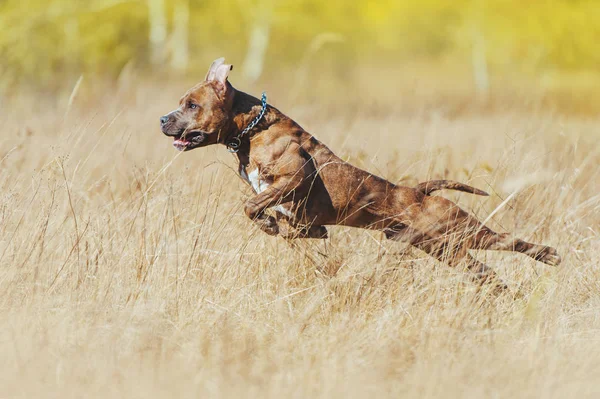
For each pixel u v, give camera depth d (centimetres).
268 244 1132
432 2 6294
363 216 1103
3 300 960
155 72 4488
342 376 816
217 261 1062
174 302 977
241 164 1095
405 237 1108
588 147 1806
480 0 5991
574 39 5953
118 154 1589
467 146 1802
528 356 870
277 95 3791
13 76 3594
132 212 1150
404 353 865
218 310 955
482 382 815
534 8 5941
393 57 6750
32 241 1051
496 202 1384
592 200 1361
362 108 2647
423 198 1110
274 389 787
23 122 2069
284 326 930
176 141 1084
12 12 3900
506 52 5997
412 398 788
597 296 1089
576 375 841
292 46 5572
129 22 4838
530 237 1255
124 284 1015
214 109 1061
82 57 4103
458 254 1097
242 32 5531
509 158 1372
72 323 900
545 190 1334
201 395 778
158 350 859
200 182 1267
